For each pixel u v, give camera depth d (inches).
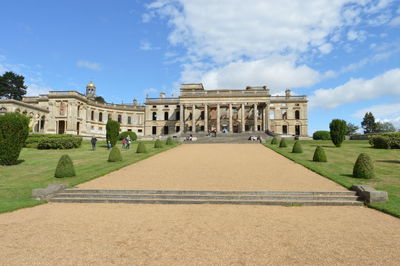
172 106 2819.9
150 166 733.9
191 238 265.1
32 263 213.0
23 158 917.8
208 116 2711.6
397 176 561.0
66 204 415.8
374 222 317.1
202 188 468.8
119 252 232.8
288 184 495.2
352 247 242.5
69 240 261.4
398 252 232.1
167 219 331.9
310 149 1133.1
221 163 778.8
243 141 1676.9
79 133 2393.0
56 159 892.0
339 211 367.9
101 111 2748.5
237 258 219.9
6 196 453.4
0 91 3085.6
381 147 1167.0
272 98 2689.5
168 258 220.5
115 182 529.7
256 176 577.6
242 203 408.5
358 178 542.3
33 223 316.8
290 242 254.2
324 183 503.5
